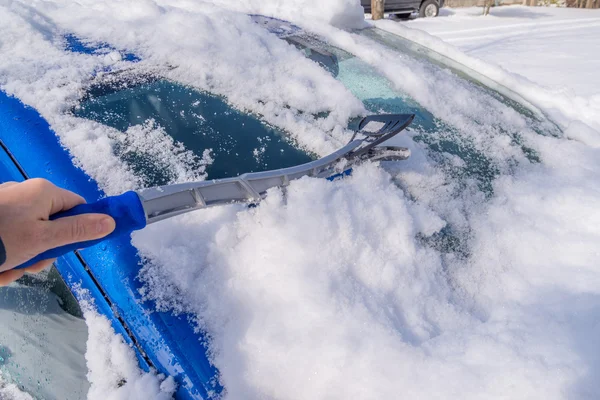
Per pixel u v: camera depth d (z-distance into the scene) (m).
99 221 0.61
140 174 1.10
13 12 1.55
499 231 1.32
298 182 1.13
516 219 1.36
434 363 0.89
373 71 1.87
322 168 1.21
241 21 1.84
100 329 0.90
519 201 1.43
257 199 1.06
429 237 1.23
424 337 1.00
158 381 0.85
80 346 0.93
